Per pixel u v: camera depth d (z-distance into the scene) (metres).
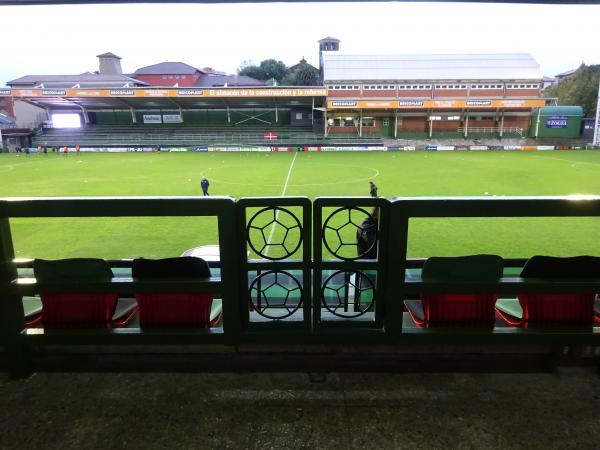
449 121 45.88
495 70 46.00
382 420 2.13
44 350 2.62
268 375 2.49
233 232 2.28
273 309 2.93
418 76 45.88
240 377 2.48
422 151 40.53
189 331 2.49
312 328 2.49
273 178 21.12
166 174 23.00
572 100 52.22
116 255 8.63
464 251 8.74
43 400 2.32
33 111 51.09
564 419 2.13
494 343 2.45
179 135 46.28
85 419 2.16
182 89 41.31
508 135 46.00
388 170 24.25
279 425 2.10
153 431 2.07
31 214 2.29
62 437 2.04
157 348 2.63
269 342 2.48
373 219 2.58
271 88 41.47
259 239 9.22
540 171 23.33
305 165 27.33
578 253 8.66
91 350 2.63
